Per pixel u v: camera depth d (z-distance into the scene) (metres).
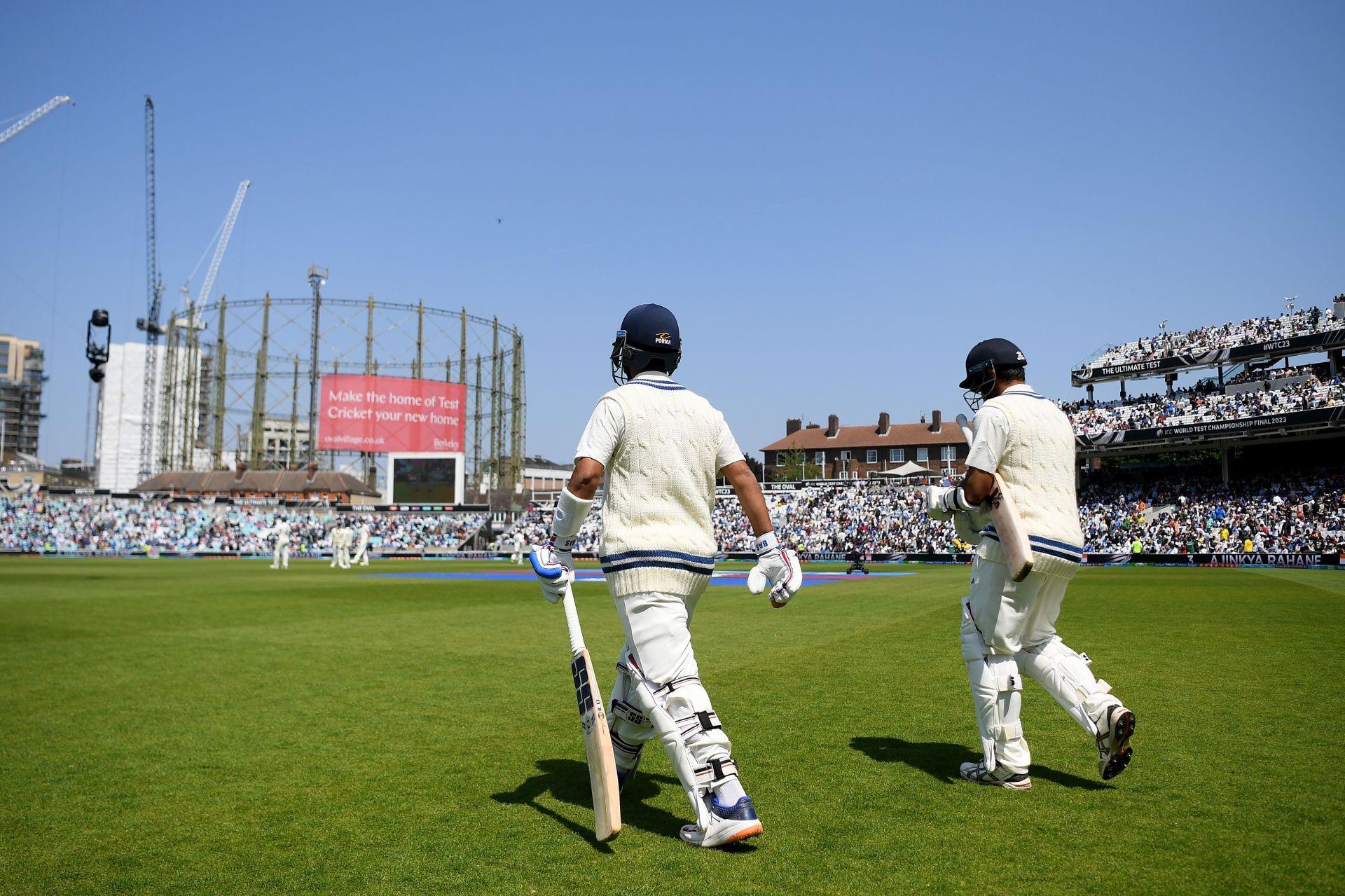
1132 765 4.66
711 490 3.99
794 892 3.00
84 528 54.28
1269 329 45.78
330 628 12.66
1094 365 52.34
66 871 3.38
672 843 3.61
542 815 4.03
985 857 3.32
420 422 60.66
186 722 6.30
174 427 73.50
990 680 4.34
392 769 4.93
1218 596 16.88
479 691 7.51
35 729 6.10
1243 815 3.80
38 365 181.25
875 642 10.38
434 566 39.72
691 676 3.73
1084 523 43.59
